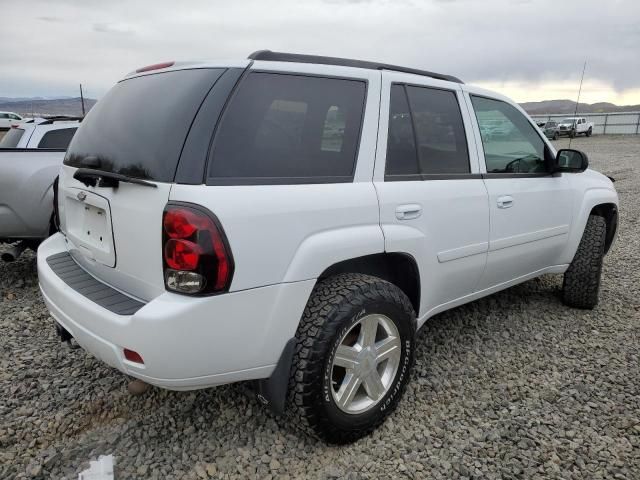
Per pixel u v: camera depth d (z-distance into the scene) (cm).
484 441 256
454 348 354
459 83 322
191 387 206
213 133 204
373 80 262
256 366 216
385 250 251
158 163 205
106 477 220
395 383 260
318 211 225
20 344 350
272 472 230
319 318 223
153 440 250
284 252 213
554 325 396
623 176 1472
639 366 334
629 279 516
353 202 239
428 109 291
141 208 205
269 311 212
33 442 247
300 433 254
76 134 280
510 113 357
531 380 314
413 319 262
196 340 196
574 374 322
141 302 217
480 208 311
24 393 289
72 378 306
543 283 495
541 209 363
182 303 193
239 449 244
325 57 253
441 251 289
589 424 270
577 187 402
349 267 258
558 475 233
